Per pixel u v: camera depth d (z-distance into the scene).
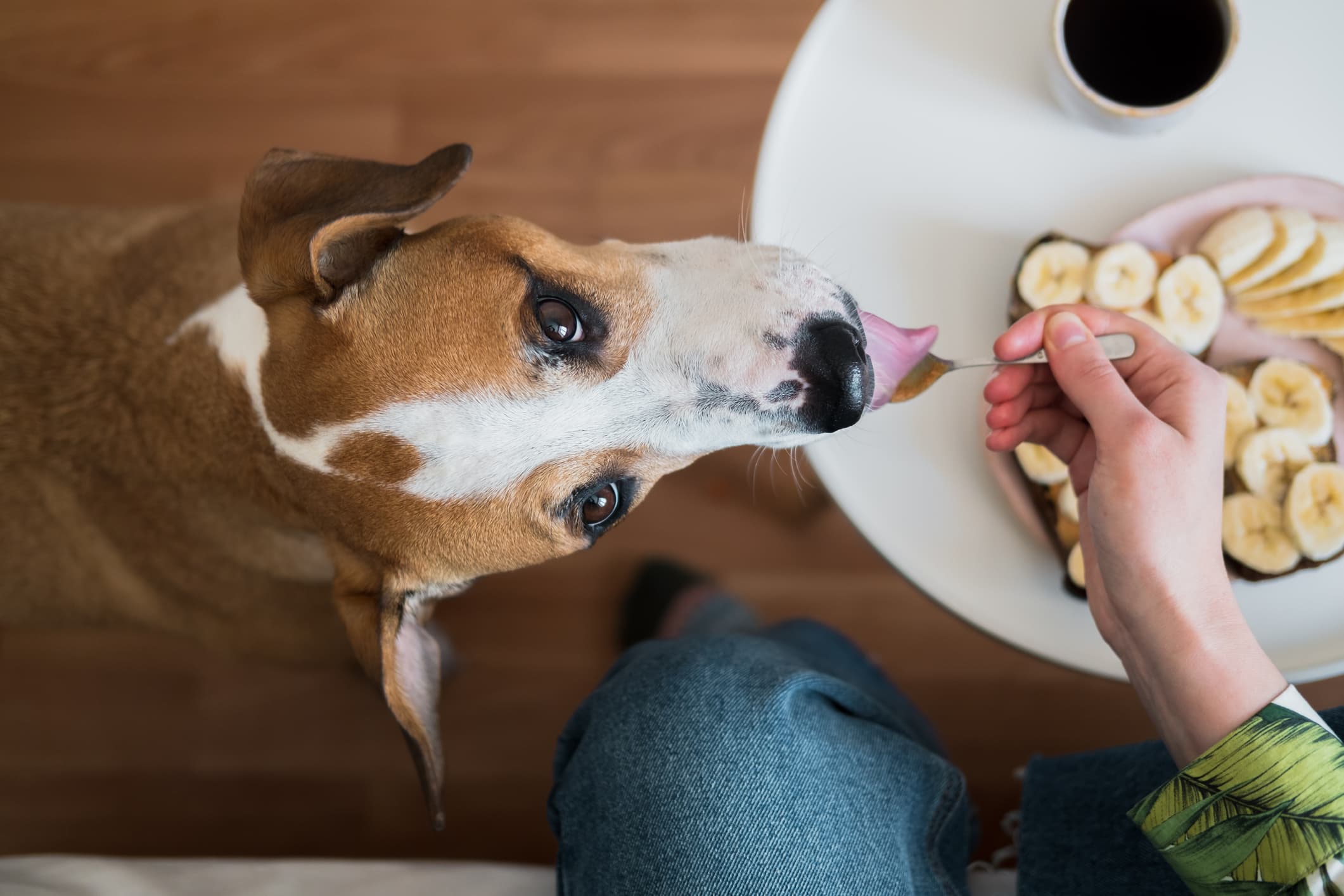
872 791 1.46
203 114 2.72
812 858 1.37
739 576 2.52
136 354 1.63
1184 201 1.44
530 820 2.50
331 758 2.57
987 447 1.46
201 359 1.57
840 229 1.57
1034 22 1.54
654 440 1.49
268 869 1.75
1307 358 1.45
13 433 1.66
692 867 1.37
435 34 2.69
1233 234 1.41
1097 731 2.35
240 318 1.54
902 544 1.49
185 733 2.60
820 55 1.59
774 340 1.45
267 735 2.59
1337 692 2.20
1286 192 1.42
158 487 1.67
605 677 1.88
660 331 1.49
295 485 1.51
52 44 2.73
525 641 2.56
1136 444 1.17
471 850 2.51
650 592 2.52
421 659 1.50
